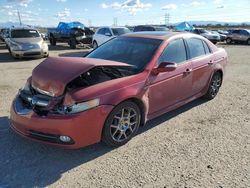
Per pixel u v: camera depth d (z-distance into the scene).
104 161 3.74
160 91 4.62
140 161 3.74
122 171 3.51
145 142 4.28
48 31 24.20
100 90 3.75
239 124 5.05
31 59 13.67
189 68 5.23
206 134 4.60
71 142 3.58
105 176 3.40
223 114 5.55
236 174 3.46
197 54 5.64
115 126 3.97
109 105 3.77
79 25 22.31
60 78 3.73
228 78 9.06
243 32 30.08
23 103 4.04
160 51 4.70
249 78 9.12
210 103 6.22
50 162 3.70
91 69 3.87
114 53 4.98
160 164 3.67
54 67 4.04
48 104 3.64
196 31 29.11
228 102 6.34
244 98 6.69
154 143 4.26
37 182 3.28
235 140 4.40
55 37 22.91
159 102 4.69
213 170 3.54
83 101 3.57
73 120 3.50
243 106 6.07
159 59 4.65
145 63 4.51
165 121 5.12
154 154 3.93
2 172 3.46
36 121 3.63
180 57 5.13
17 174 3.42
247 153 3.99
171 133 4.62
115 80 4.01
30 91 4.07
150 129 4.76
